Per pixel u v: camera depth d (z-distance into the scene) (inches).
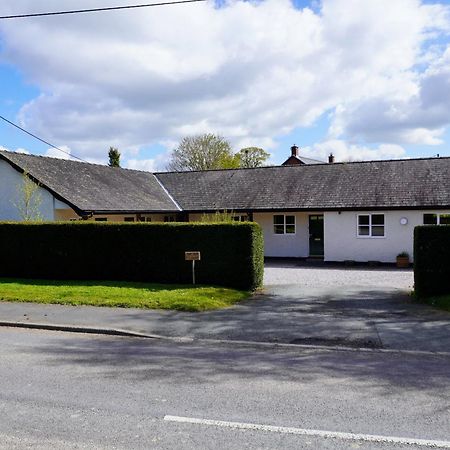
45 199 908.0
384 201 987.3
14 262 716.7
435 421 219.1
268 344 374.0
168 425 214.4
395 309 496.4
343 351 354.3
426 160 1101.7
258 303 532.4
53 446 193.6
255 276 630.5
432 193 973.2
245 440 199.0
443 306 498.9
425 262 550.3
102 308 491.8
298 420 220.4
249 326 425.7
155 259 661.3
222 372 298.0
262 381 279.0
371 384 274.2
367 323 433.7
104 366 309.7
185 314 470.0
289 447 192.7
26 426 213.5
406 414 227.6
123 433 205.8
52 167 1004.6
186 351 353.1
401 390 262.8
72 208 882.8
